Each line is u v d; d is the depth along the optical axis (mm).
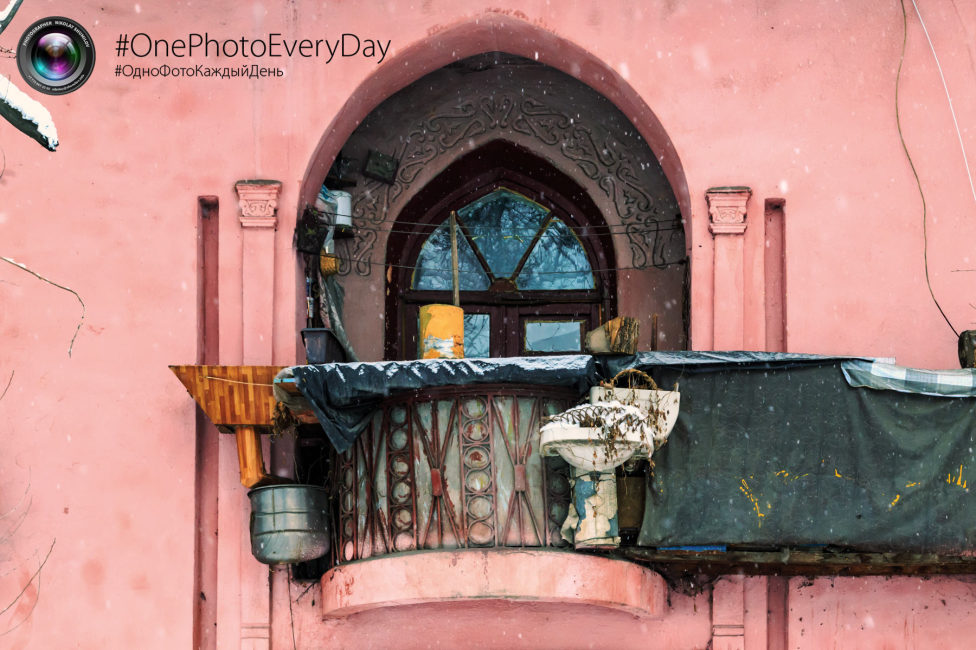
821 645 13383
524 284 16156
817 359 12945
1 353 13883
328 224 15016
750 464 12930
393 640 13648
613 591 12859
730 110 14305
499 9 14523
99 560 13531
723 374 13047
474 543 12898
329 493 13656
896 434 12875
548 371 12977
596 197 16000
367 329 15719
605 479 12906
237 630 13531
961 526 12750
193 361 13867
